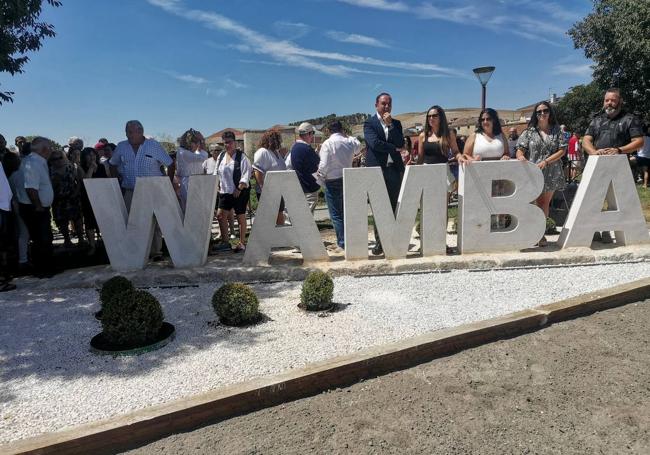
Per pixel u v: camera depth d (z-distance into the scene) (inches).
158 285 223.1
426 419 111.5
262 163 283.4
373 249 263.9
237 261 244.5
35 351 152.9
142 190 229.6
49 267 237.5
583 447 99.7
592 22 746.2
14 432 106.4
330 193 267.0
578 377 128.2
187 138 276.4
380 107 245.9
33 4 272.4
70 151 313.6
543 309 167.6
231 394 115.8
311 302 177.8
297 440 105.1
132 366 138.3
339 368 128.0
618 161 244.8
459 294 195.8
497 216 280.5
